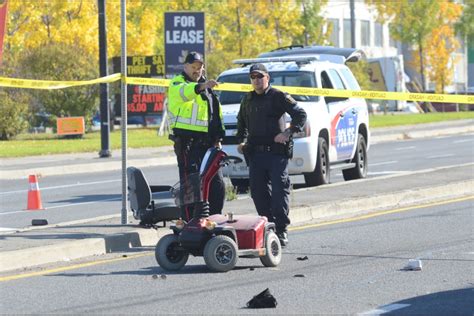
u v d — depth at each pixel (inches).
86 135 5029.5
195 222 1309.1
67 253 1430.9
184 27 4822.8
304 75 2314.2
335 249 1498.5
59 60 5029.5
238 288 1192.2
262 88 1462.8
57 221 1937.7
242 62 2397.9
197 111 1432.1
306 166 2193.7
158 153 3971.5
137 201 1545.3
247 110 1481.3
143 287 1205.7
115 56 5201.8
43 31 5201.8
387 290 1174.3
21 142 4503.0
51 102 5073.8
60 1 5157.5
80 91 5093.5
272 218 1491.1
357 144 2487.7
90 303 1114.1
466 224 1750.7
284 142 1460.4
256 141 1473.9
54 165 3373.5
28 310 1083.3
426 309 1067.3
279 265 1359.5
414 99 1840.6
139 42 5482.3
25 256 1370.6
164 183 2755.9
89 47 5285.4
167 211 1549.0
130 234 1536.7
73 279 1266.0
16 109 4697.3
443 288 1186.0
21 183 2906.0
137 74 5064.0
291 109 1457.9
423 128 5521.7
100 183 2844.5
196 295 1151.0
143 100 5059.1
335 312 1055.0
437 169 2534.5
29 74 5024.6
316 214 1862.7
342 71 2470.5
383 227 1728.6
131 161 3592.5
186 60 1428.4
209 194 1419.8
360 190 2110.0
